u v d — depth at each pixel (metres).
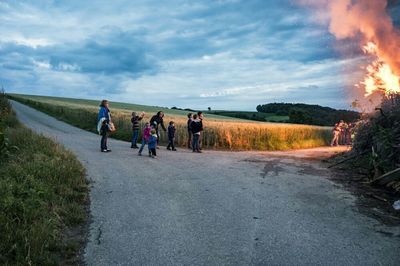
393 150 10.45
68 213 6.89
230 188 9.67
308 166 13.84
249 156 16.73
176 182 10.16
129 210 7.61
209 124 23.98
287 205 8.30
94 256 5.55
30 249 5.23
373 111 13.40
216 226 6.85
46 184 7.78
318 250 5.93
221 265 5.35
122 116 27.59
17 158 9.33
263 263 5.44
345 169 12.97
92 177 10.05
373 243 6.29
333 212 7.90
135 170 11.51
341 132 33.44
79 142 18.33
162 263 5.38
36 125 27.25
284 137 26.95
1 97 25.03
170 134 18.41
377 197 9.01
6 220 5.73
